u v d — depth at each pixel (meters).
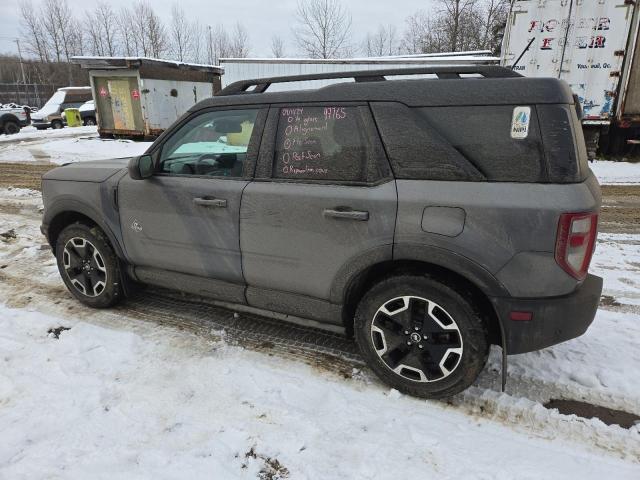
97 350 3.24
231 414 2.58
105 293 3.77
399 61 12.97
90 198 3.64
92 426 2.48
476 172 2.37
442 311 2.51
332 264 2.75
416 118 2.49
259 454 2.29
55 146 15.98
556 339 2.36
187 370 3.00
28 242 5.75
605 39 10.53
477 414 2.57
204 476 2.16
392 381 2.74
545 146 2.25
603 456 2.27
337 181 2.71
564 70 11.01
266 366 3.04
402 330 2.64
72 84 52.06
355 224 2.61
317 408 2.63
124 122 17.11
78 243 3.82
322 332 3.49
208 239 3.17
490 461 2.23
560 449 2.31
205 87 18.75
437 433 2.42
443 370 2.57
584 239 2.26
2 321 3.67
